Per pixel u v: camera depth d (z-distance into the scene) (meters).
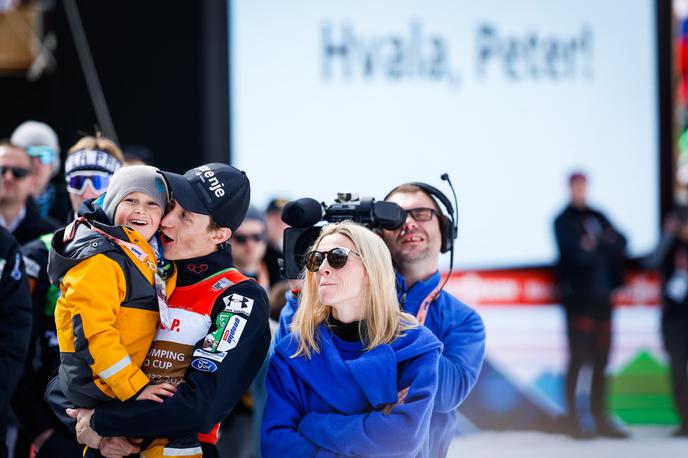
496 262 17.41
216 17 16.33
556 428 17.59
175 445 6.63
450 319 7.85
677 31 18.06
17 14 15.62
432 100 17.14
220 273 6.93
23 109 15.93
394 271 7.57
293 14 16.70
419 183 8.14
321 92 16.78
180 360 6.68
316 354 6.96
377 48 16.98
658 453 16.20
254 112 16.58
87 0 16.00
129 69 16.14
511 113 17.42
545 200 17.55
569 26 17.61
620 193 17.84
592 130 17.72
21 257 8.36
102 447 6.61
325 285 6.89
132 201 6.93
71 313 6.43
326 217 7.73
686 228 17.50
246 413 10.83
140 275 6.65
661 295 17.69
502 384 17.50
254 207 12.12
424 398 6.70
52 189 11.56
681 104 18.09
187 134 16.28
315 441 6.76
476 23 17.28
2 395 8.03
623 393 17.91
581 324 17.33
